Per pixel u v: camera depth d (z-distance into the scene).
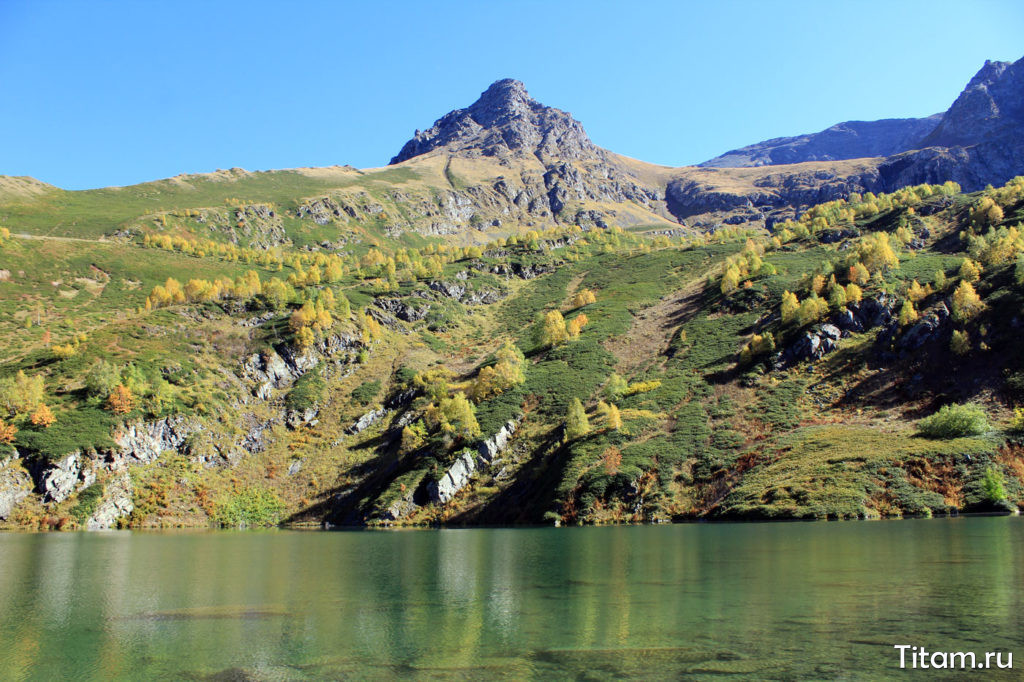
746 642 23.03
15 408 91.12
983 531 49.69
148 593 35.69
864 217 197.00
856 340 107.75
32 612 31.08
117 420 94.69
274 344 132.88
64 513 83.12
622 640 23.95
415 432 105.38
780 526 61.25
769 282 150.50
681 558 43.44
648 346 138.25
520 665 21.34
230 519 93.88
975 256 117.81
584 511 80.19
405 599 33.16
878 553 40.88
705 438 90.44
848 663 20.25
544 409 110.44
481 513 89.19
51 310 151.50
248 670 21.94
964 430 74.75
